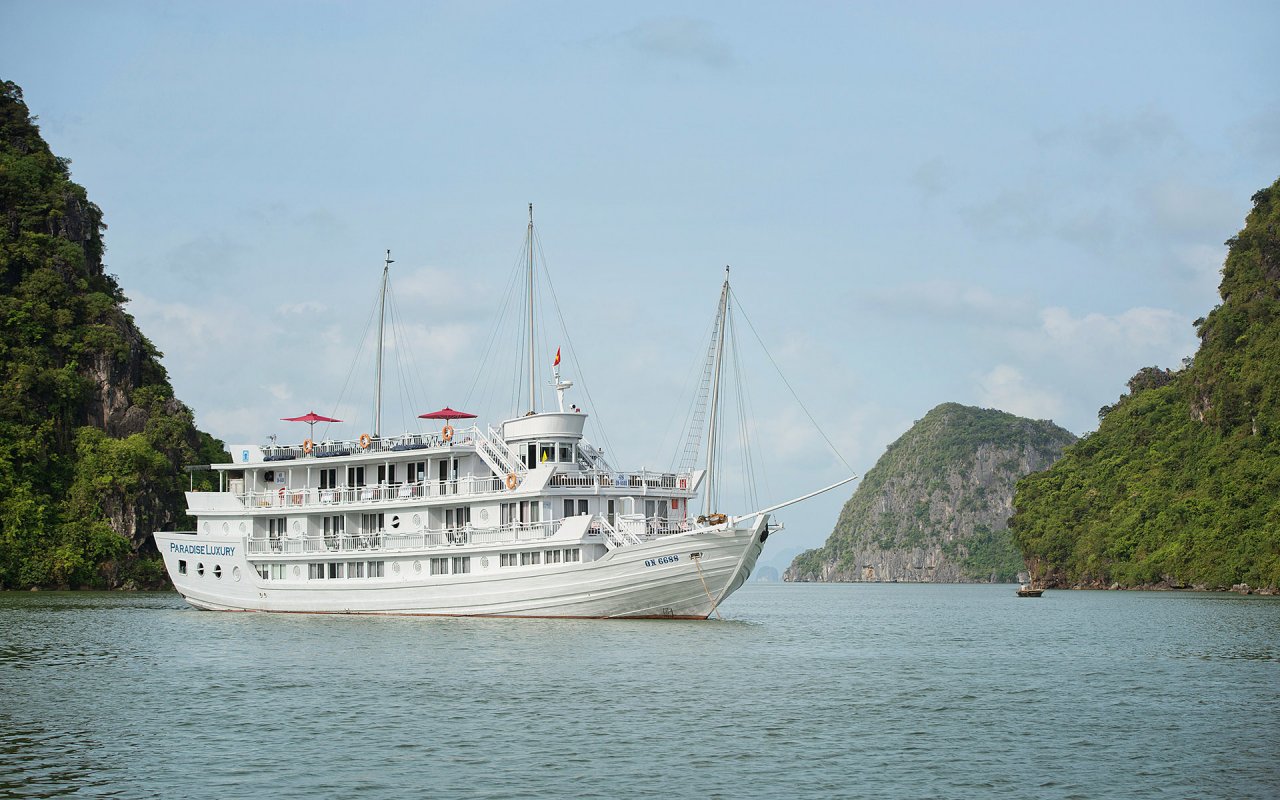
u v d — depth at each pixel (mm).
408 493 87750
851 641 88250
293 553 91688
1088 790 39844
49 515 178625
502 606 83125
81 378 199000
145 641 77562
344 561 90000
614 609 81250
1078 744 46531
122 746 44875
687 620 82625
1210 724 50812
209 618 93750
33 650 73062
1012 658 76062
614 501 84000
